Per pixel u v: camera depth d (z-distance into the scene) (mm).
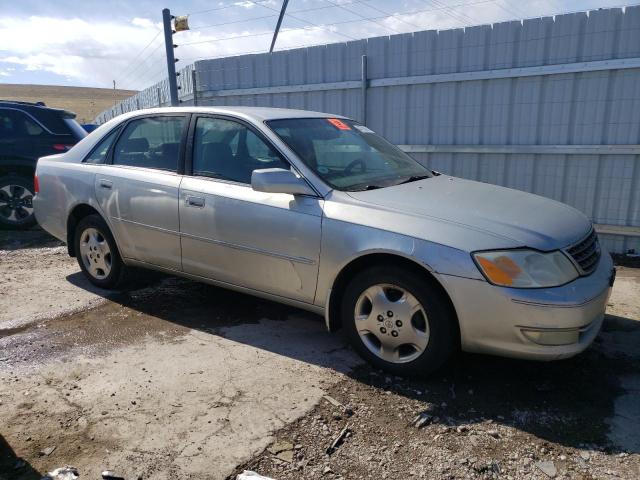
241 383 3285
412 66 7121
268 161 3816
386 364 3373
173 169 4266
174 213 4133
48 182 5121
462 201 3525
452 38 6770
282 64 8242
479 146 6809
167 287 5055
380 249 3197
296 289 3633
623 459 2617
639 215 6098
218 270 4008
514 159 6660
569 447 2711
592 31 5945
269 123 3953
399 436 2791
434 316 3139
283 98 8367
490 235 3061
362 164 4074
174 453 2629
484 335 3027
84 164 4879
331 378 3357
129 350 3736
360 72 7527
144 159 4504
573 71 6082
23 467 2523
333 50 7715
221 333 4035
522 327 2939
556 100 6281
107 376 3365
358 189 3652
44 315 4379
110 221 4609
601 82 6000
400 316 3260
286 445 2701
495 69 6551
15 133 7484
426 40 6945
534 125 6477
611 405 3098
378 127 7543
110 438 2742
